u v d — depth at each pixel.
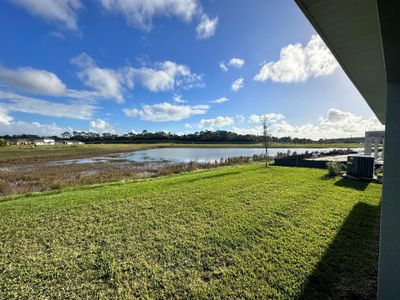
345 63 3.14
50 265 3.00
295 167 13.38
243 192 6.85
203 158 26.41
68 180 10.94
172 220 4.59
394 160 1.84
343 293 2.39
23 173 13.91
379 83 4.04
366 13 2.03
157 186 7.97
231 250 3.36
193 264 3.01
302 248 3.36
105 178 11.45
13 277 2.75
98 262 3.07
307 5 1.95
